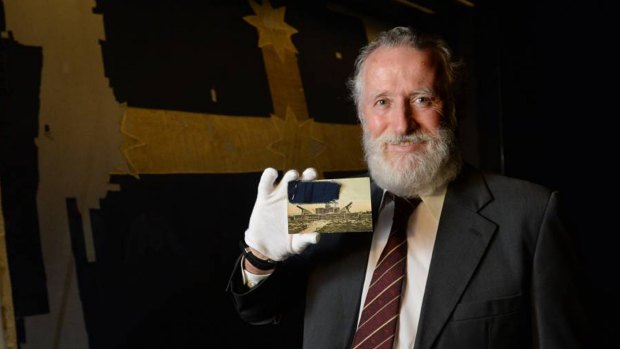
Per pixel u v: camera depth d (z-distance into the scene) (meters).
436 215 0.91
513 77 2.72
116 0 1.37
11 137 1.11
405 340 0.82
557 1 2.65
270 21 1.81
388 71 0.89
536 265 0.82
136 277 1.30
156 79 1.42
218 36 1.62
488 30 2.69
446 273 0.82
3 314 1.05
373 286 0.86
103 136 1.28
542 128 2.73
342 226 0.81
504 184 0.92
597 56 2.55
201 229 1.46
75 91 1.24
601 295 2.56
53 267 1.14
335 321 0.89
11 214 1.09
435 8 2.49
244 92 1.65
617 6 2.47
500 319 0.79
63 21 1.24
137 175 1.34
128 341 1.26
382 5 2.26
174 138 1.43
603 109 2.54
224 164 1.55
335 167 1.92
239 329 1.53
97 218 1.24
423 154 0.88
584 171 2.63
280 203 0.85
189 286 1.41
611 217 2.55
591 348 0.81
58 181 1.18
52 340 1.12
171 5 1.50
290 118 1.78
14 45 1.14
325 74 1.97
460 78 0.98
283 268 0.96
